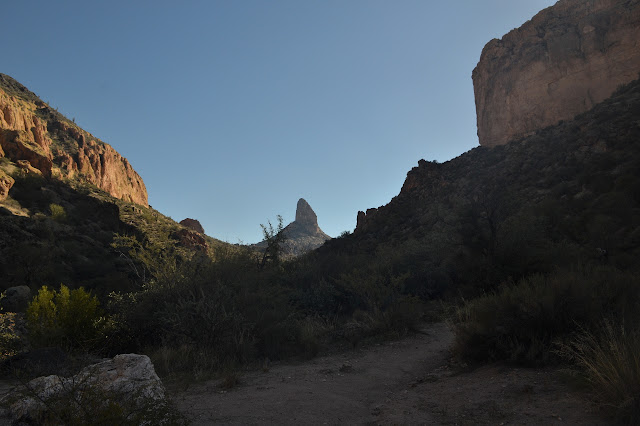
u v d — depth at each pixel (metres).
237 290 12.01
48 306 11.14
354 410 5.27
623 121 34.16
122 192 96.25
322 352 10.61
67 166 69.88
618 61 47.81
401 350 9.73
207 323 10.01
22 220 38.56
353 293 15.71
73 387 3.35
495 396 4.83
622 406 3.46
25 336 10.84
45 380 3.94
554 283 6.63
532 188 33.22
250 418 5.00
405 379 7.06
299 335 11.28
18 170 52.56
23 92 92.50
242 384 7.24
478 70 65.00
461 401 4.91
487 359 6.70
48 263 30.08
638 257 15.14
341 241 51.25
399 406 5.16
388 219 51.22
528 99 54.59
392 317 12.23
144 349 10.61
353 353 10.06
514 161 42.91
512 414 4.11
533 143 45.16
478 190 41.19
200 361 9.01
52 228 40.47
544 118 52.56
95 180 78.06
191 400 6.16
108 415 3.08
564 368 5.30
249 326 10.35
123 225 50.66
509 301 6.84
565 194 28.64
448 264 17.41
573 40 52.00
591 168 29.05
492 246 14.36
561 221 22.97
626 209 20.64
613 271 7.80
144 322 11.14
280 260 20.23
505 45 61.62
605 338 4.86
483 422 4.04
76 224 47.38
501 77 58.75
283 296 12.71
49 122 83.69
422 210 47.75
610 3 51.12
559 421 3.72
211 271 12.49
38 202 48.22
